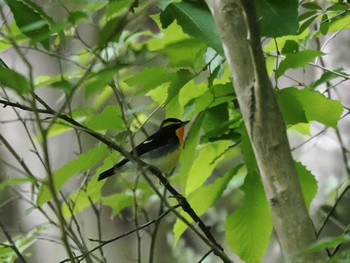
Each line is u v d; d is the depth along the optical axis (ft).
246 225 26.40
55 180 23.79
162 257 62.13
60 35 22.22
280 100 24.81
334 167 40.70
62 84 21.91
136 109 23.91
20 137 62.80
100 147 23.95
